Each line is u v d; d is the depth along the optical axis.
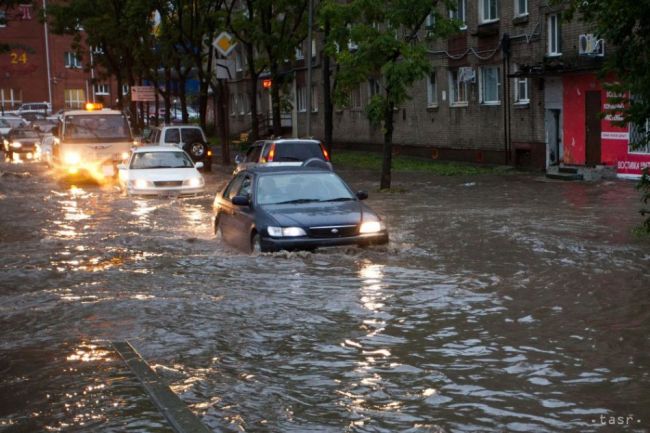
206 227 19.47
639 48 13.88
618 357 8.12
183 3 46.41
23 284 12.62
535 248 15.02
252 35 39.94
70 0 62.12
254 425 6.39
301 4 38.75
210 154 39.53
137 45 58.09
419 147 43.69
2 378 7.70
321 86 55.12
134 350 8.62
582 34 29.70
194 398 7.06
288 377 7.66
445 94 40.75
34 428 6.30
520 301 10.75
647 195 15.30
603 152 29.62
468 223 18.67
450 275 12.57
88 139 34.59
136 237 17.72
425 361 8.12
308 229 14.02
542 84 33.25
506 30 35.28
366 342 8.86
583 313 10.02
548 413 6.61
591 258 13.83
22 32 93.44
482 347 8.59
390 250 14.54
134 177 27.14
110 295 11.59
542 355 8.25
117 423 6.36
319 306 10.59
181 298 11.24
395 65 26.42
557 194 24.97
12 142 54.78
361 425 6.37
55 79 95.44
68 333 9.51
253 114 42.69
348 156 46.12
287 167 16.16
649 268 12.80
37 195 29.00
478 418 6.51
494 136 37.12
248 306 10.67
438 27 27.17
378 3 27.47
